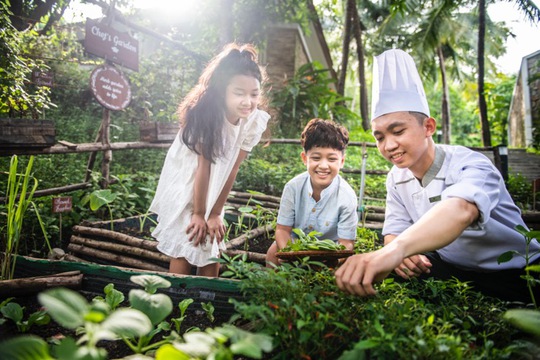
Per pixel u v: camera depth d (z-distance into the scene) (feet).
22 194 6.43
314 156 7.48
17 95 11.34
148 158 17.98
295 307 3.64
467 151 6.13
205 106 6.84
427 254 6.69
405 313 3.83
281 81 39.29
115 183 12.74
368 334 3.62
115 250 8.63
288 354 3.89
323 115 31.12
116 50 12.97
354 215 7.82
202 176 7.05
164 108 26.55
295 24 38.58
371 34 58.54
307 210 8.02
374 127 5.65
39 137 7.88
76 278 5.77
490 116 62.69
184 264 7.29
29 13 18.38
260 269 4.90
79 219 10.87
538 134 41.32
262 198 13.42
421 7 42.63
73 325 2.61
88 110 25.67
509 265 6.07
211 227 7.33
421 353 3.26
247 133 7.66
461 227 4.37
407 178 6.59
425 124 5.60
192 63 27.71
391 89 5.48
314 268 5.28
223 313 5.43
